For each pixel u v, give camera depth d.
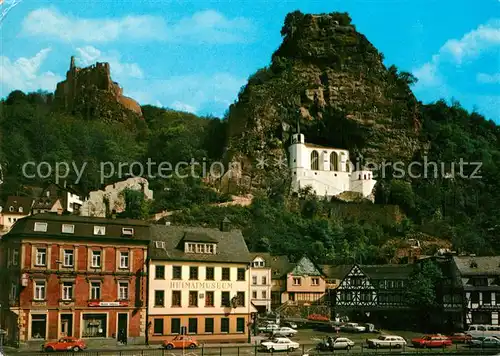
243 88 198.00
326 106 195.25
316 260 124.38
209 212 153.00
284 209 164.00
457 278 87.81
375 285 97.69
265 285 97.94
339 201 174.62
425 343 66.19
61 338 54.84
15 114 175.62
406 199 174.88
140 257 61.94
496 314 84.62
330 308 98.88
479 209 176.12
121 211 156.12
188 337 59.28
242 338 65.31
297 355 55.50
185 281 63.78
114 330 59.91
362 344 61.88
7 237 58.97
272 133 187.50
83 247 59.78
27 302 56.75
